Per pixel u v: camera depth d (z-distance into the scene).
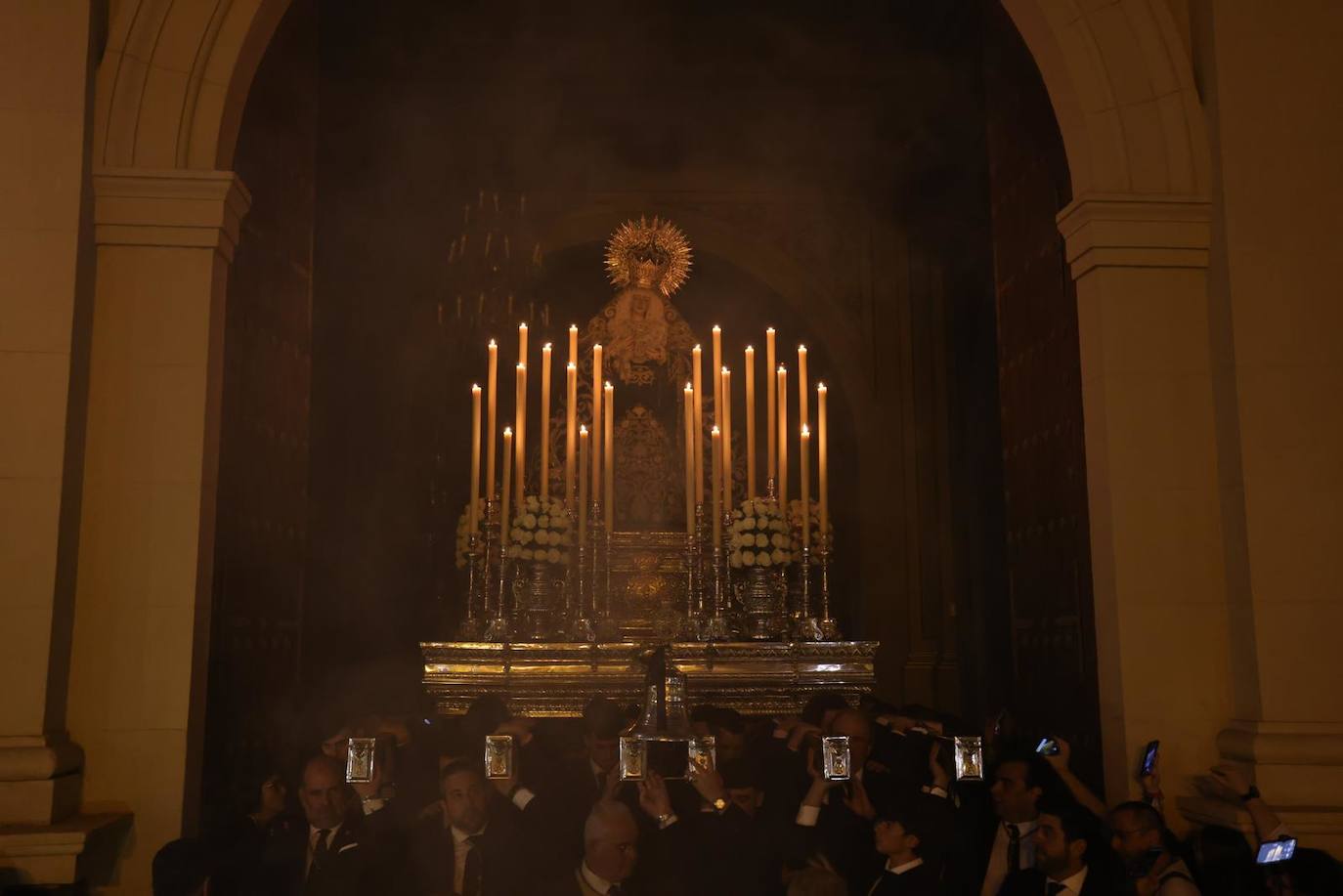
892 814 4.67
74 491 5.13
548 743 5.91
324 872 4.60
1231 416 5.55
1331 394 5.53
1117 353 5.71
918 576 11.62
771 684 7.20
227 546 5.79
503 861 4.55
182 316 5.36
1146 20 5.89
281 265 6.70
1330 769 5.13
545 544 7.53
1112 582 5.60
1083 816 5.04
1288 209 5.66
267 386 6.43
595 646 7.15
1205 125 5.84
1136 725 5.46
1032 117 6.95
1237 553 5.48
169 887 4.36
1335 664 5.32
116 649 5.14
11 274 5.11
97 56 5.43
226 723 5.77
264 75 6.32
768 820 4.86
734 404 12.73
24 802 4.71
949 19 9.59
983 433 11.38
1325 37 5.82
